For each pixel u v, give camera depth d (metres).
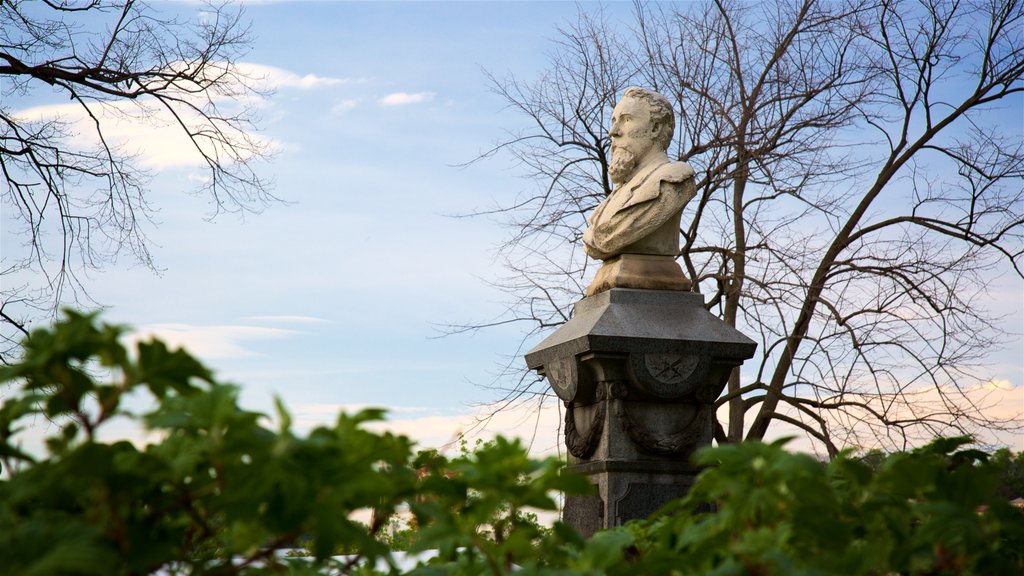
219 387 1.86
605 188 15.76
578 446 9.00
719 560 2.37
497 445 2.07
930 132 15.25
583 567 2.19
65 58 12.91
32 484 1.82
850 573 2.05
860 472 2.29
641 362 8.66
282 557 2.37
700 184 14.67
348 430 1.99
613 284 9.03
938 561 2.21
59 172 13.20
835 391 14.63
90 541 1.68
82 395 1.97
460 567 2.35
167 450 1.98
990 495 2.28
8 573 1.63
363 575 2.60
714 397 8.88
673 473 8.74
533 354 9.65
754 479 2.16
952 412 14.17
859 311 14.48
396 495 2.22
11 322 12.90
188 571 2.21
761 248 14.99
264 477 1.77
